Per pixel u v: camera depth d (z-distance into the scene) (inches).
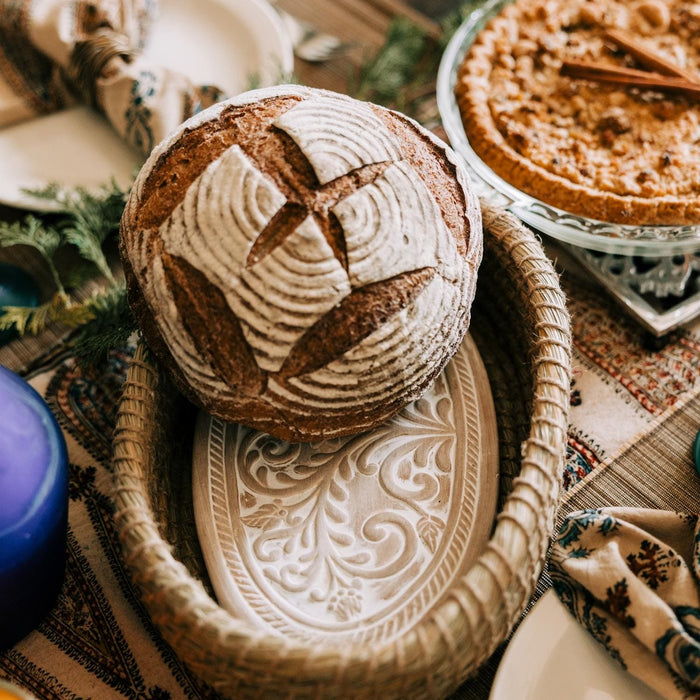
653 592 22.9
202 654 21.5
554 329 24.8
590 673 23.0
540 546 22.7
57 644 24.9
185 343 23.5
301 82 34.9
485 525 24.7
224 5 34.2
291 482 25.3
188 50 34.2
